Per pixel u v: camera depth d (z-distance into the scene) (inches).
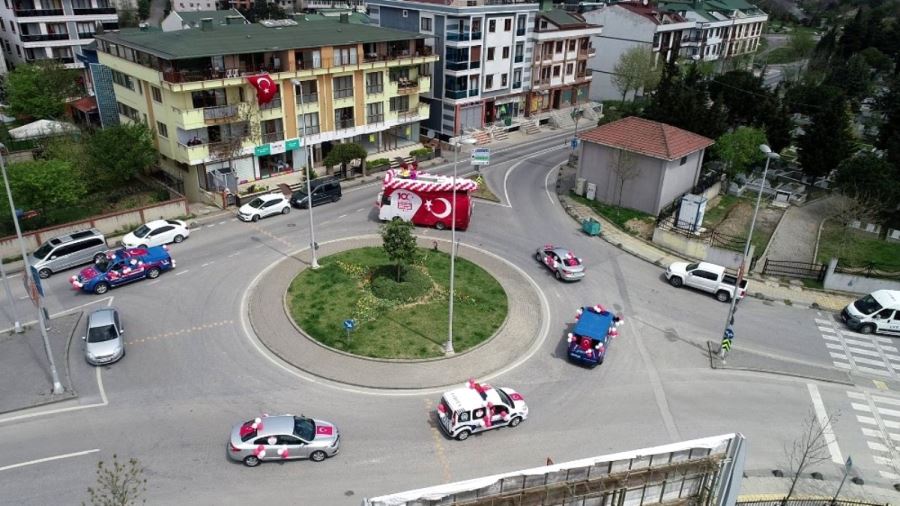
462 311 1338.6
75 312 1299.2
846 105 2327.8
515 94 2844.5
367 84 2192.4
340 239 1667.1
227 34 2085.4
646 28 3344.0
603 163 1998.0
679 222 1813.5
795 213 2036.2
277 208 1812.3
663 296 1483.8
